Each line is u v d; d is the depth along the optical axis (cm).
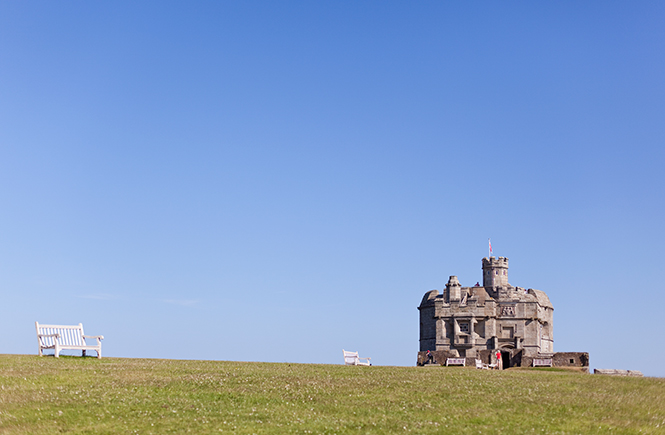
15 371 4025
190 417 3247
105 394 3572
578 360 7919
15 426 3030
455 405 3588
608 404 3619
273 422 3195
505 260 14012
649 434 3080
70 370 4184
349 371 4928
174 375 4253
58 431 3000
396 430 3095
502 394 3875
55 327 5053
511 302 13250
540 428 3142
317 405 3541
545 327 13800
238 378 4250
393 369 5328
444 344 13062
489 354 8438
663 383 4369
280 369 4938
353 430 3095
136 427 3078
